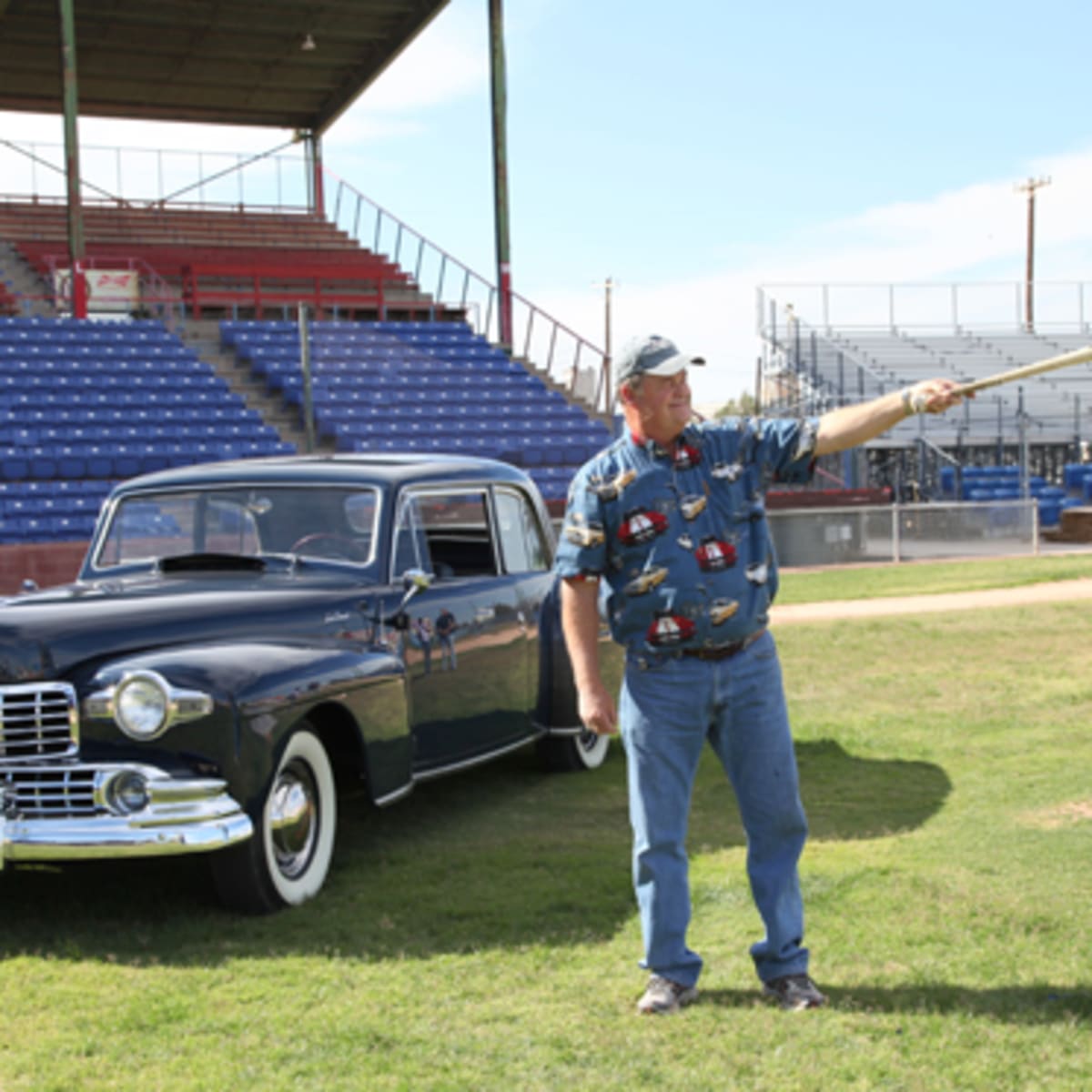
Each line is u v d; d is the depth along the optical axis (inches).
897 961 170.6
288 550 247.1
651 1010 156.0
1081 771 276.7
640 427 154.9
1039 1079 135.9
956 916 186.1
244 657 198.8
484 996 163.9
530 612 280.8
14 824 186.9
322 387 1064.8
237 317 1296.8
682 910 157.9
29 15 1223.5
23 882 222.8
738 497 155.2
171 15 1242.0
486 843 241.3
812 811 253.3
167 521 256.2
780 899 158.6
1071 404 1462.8
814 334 1451.8
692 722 156.1
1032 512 933.2
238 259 1408.7
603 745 315.3
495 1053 146.3
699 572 153.3
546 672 287.1
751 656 157.2
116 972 175.8
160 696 187.8
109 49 1316.4
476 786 292.0
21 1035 154.9
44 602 216.1
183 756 190.4
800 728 336.2
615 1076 139.5
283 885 201.3
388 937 187.8
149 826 185.3
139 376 1026.1
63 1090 139.6
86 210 1430.9
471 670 257.4
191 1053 148.5
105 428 948.6
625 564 155.7
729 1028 150.7
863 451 1338.6
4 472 883.4
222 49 1332.4
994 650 458.3
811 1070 138.9
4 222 1379.2
